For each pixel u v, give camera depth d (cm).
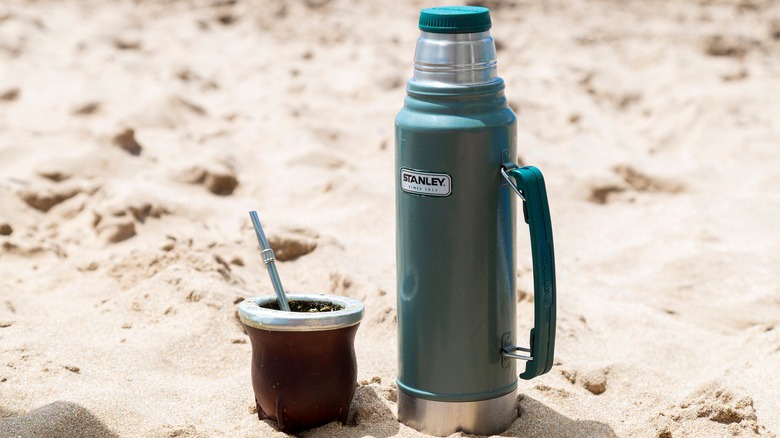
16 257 200
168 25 377
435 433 152
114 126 254
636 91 325
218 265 187
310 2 413
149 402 156
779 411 160
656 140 283
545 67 336
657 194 242
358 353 169
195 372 167
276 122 277
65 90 292
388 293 184
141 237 209
